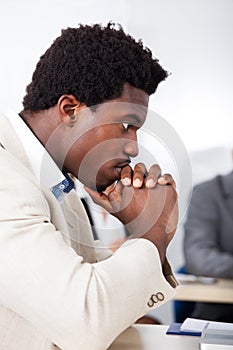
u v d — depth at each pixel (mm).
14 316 1099
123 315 1037
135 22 4234
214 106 4273
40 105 1139
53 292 1006
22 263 1012
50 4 4070
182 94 4293
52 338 1030
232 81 4254
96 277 1029
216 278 3244
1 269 1016
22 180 1073
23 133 1142
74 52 1116
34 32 4086
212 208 3477
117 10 4098
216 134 4281
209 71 4270
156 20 4242
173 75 4281
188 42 4258
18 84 4086
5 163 1081
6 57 4090
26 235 1029
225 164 4270
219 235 3490
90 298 1010
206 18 4242
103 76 1094
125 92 1110
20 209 1045
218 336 1156
